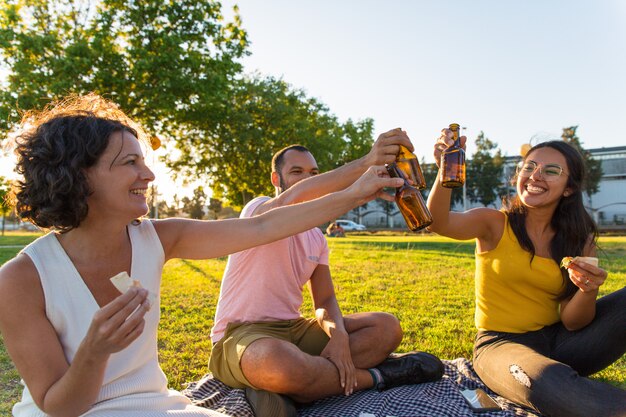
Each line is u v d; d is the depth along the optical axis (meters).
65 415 1.74
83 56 17.23
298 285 3.24
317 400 2.91
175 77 18.17
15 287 1.81
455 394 3.00
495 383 2.93
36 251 1.89
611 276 8.87
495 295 3.17
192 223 2.30
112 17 18.77
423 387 3.11
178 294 7.34
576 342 2.99
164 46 18.47
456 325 5.25
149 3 18.84
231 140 24.20
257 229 2.28
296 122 29.30
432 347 4.44
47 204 1.83
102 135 1.84
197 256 2.30
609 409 2.35
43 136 1.82
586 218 3.17
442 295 7.07
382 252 15.01
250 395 2.70
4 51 17.55
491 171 59.91
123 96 18.11
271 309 3.12
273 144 27.61
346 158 42.53
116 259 2.04
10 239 23.78
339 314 3.15
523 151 3.42
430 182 54.28
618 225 52.22
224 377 2.95
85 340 1.58
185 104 20.16
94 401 1.77
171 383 3.65
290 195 2.70
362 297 6.90
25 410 1.91
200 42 20.12
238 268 3.12
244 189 28.81
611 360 3.00
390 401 2.84
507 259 3.12
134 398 1.96
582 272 2.75
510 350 2.91
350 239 27.75
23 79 16.61
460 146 2.88
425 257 13.07
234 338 2.89
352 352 3.08
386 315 3.22
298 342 3.12
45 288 1.85
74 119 1.85
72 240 1.96
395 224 68.88
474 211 3.23
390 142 2.56
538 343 3.07
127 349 1.98
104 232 1.97
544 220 3.17
